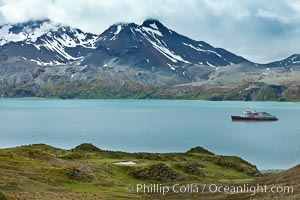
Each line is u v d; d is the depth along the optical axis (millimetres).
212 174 106125
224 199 62875
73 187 78688
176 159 122875
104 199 67000
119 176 96750
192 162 120188
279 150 190875
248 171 115875
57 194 66562
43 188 71250
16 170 83688
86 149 131375
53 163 97938
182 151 182375
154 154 127438
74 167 90125
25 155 102500
